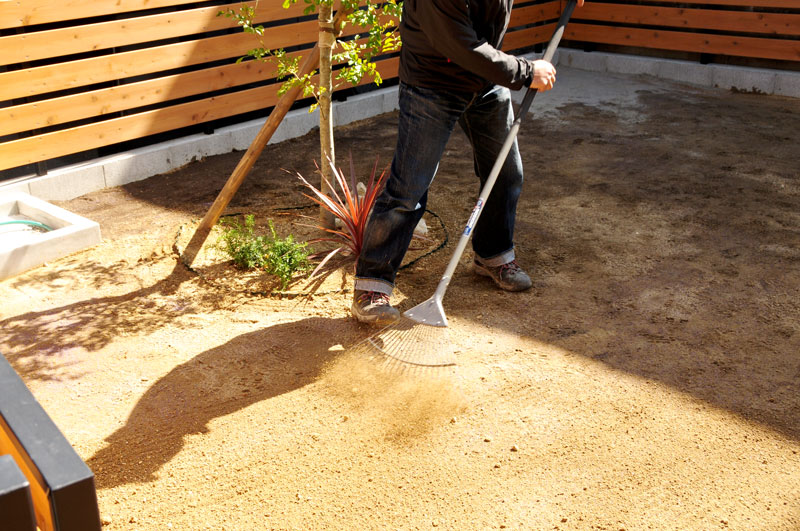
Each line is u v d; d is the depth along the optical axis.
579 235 4.99
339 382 3.41
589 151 6.66
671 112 7.76
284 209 5.38
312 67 4.46
